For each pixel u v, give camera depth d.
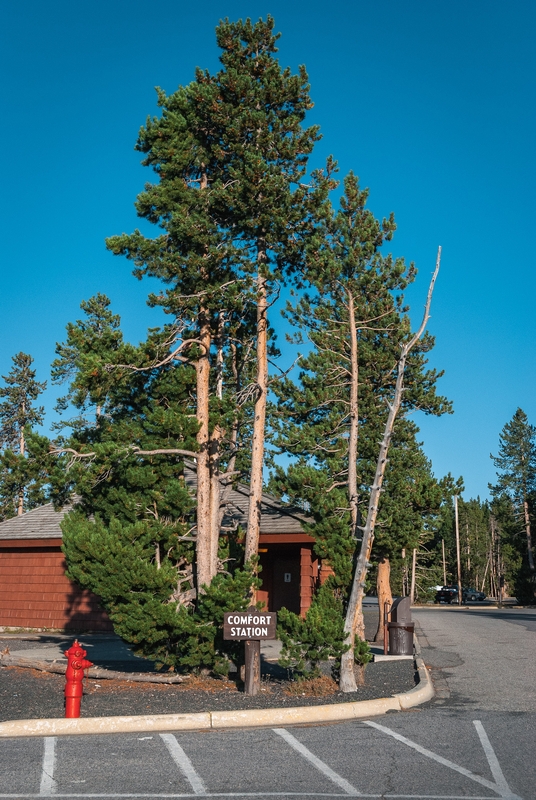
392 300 21.02
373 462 22.30
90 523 12.98
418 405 23.41
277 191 13.58
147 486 13.23
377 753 8.01
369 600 74.19
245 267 13.67
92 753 8.05
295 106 14.60
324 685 11.84
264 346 13.80
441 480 19.64
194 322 13.90
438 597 70.06
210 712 9.79
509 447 73.12
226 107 13.73
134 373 13.62
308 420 22.36
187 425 13.11
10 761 7.68
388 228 19.50
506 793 6.54
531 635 23.30
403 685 12.52
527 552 71.38
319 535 12.77
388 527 19.52
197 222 13.27
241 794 6.49
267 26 14.38
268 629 11.76
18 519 26.69
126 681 12.96
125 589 12.32
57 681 13.13
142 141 14.17
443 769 7.33
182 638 12.68
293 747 8.32
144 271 13.70
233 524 16.70
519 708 10.75
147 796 6.43
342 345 19.30
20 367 55.53
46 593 24.34
